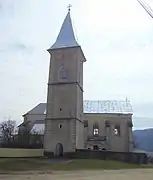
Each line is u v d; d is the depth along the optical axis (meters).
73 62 46.06
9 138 59.41
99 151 39.75
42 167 28.92
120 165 34.09
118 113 61.81
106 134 60.03
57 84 45.50
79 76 47.00
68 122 42.69
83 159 37.97
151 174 24.62
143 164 40.16
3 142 56.06
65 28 51.09
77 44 47.38
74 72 45.44
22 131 61.12
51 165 30.73
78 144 43.50
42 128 63.62
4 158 35.72
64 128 42.66
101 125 61.09
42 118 69.19
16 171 25.02
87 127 60.81
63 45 47.75
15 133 67.81
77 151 41.03
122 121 61.22
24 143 54.12
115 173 24.72
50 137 42.94
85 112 62.53
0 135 65.12
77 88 44.75
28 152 40.03
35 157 39.78
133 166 34.81
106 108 63.75
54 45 48.50
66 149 41.50
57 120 43.47
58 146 42.47
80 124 46.09
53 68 46.75
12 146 52.97
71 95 44.12
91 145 56.50
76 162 33.62
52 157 40.06
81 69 49.75
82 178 19.73
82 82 50.12
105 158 39.31
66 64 46.28
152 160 48.06
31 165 30.08
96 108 63.91
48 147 42.53
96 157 39.56
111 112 62.25
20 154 39.00
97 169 29.06
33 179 18.66
